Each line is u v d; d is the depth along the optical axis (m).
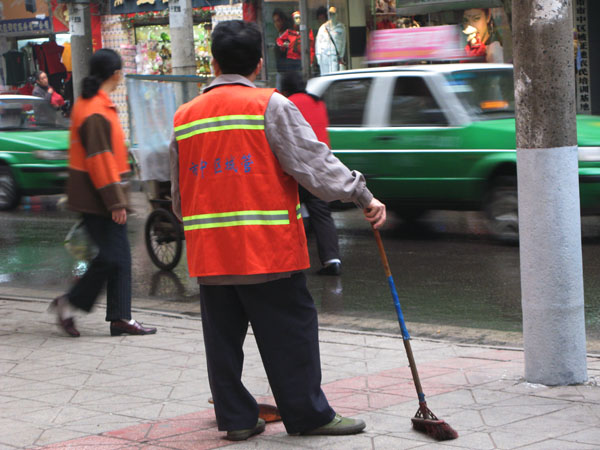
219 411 5.07
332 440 4.95
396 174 13.12
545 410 5.37
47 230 15.27
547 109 5.80
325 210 11.16
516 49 5.85
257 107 4.78
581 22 25.92
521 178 5.97
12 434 5.32
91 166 7.85
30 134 17.77
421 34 15.76
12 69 28.92
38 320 8.96
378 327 8.58
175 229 11.62
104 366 7.05
